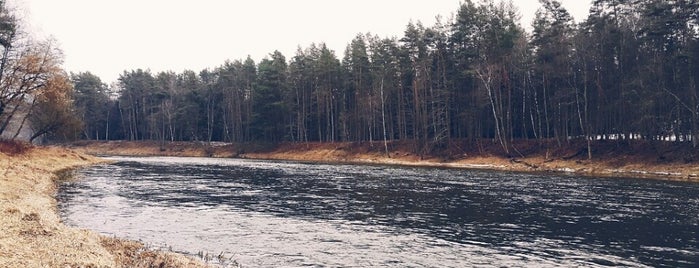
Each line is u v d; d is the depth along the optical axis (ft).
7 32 171.83
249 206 94.32
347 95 326.03
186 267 47.88
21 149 175.22
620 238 66.28
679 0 163.43
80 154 238.07
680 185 127.95
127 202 98.02
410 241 64.28
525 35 239.30
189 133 423.64
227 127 400.47
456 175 164.96
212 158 316.40
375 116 302.04
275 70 340.80
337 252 58.03
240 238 65.31
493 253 58.08
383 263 53.31
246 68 378.94
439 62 256.11
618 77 194.29
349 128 320.09
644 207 92.27
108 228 70.54
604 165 180.96
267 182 141.59
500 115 228.02
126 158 304.30
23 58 174.40
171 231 69.46
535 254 57.77
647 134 191.31
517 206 94.38
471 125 249.34
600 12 195.62
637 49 188.14
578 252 58.75
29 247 45.93
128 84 466.29
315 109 337.93
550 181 141.79
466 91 255.29
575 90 200.95
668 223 76.69
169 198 105.19
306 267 51.31
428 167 211.41
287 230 71.10
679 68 171.42
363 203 98.68
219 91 412.16
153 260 49.65
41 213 66.54
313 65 329.31
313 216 83.35
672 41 174.91
